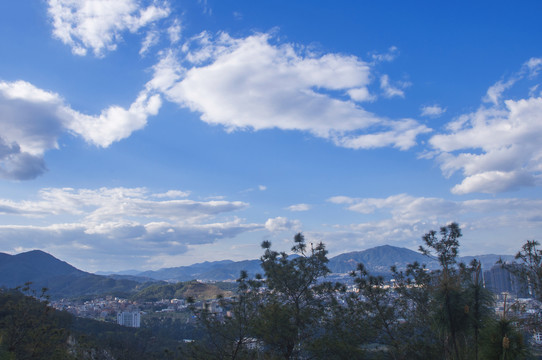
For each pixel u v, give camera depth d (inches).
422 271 623.8
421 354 547.5
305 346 588.1
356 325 624.7
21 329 697.6
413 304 618.2
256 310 612.7
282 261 684.7
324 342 578.9
